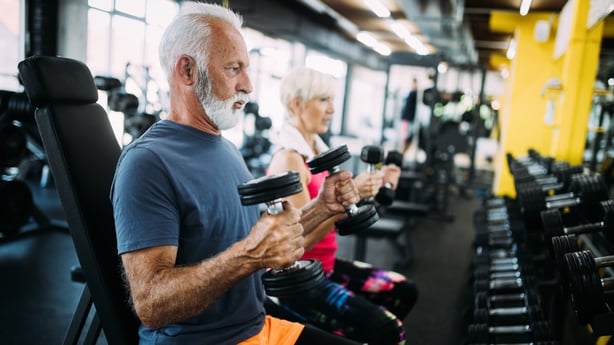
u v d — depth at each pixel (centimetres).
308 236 151
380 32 905
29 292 280
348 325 148
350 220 139
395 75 1298
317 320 152
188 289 95
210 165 115
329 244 175
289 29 781
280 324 127
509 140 614
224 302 112
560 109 392
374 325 147
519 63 602
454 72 1406
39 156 555
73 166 109
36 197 521
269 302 160
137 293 98
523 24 598
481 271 273
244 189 90
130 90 612
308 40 870
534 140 606
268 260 92
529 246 272
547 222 177
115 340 112
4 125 374
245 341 115
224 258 94
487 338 197
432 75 599
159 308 96
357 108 1552
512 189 619
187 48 112
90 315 249
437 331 259
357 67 1517
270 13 710
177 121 117
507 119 613
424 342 245
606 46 432
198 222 108
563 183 257
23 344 219
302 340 123
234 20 118
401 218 386
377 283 180
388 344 146
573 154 385
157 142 109
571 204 205
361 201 164
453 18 620
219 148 121
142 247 99
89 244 109
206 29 111
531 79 600
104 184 116
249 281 118
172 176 106
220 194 114
